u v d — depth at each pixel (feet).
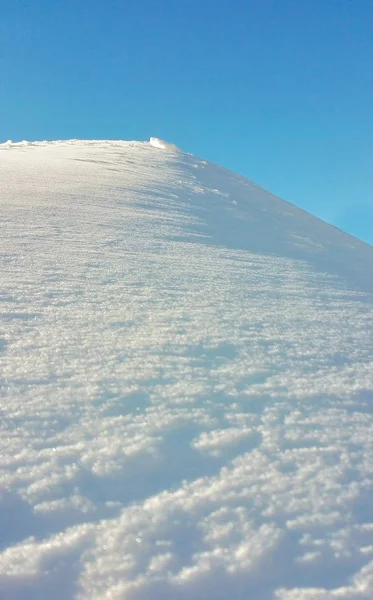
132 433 9.78
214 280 22.18
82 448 9.23
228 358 13.76
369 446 10.22
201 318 16.80
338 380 13.16
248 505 8.17
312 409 11.44
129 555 7.03
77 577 6.66
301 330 17.04
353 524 8.02
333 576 7.02
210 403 11.17
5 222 27.71
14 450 9.04
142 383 11.79
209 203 46.14
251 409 11.14
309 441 10.14
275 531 7.66
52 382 11.50
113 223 30.60
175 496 8.22
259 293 21.25
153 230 30.63
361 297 23.86
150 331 15.10
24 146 76.84
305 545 7.50
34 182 41.32
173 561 7.00
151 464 8.94
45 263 21.35
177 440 9.70
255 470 9.06
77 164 55.26
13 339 13.70
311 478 8.99
